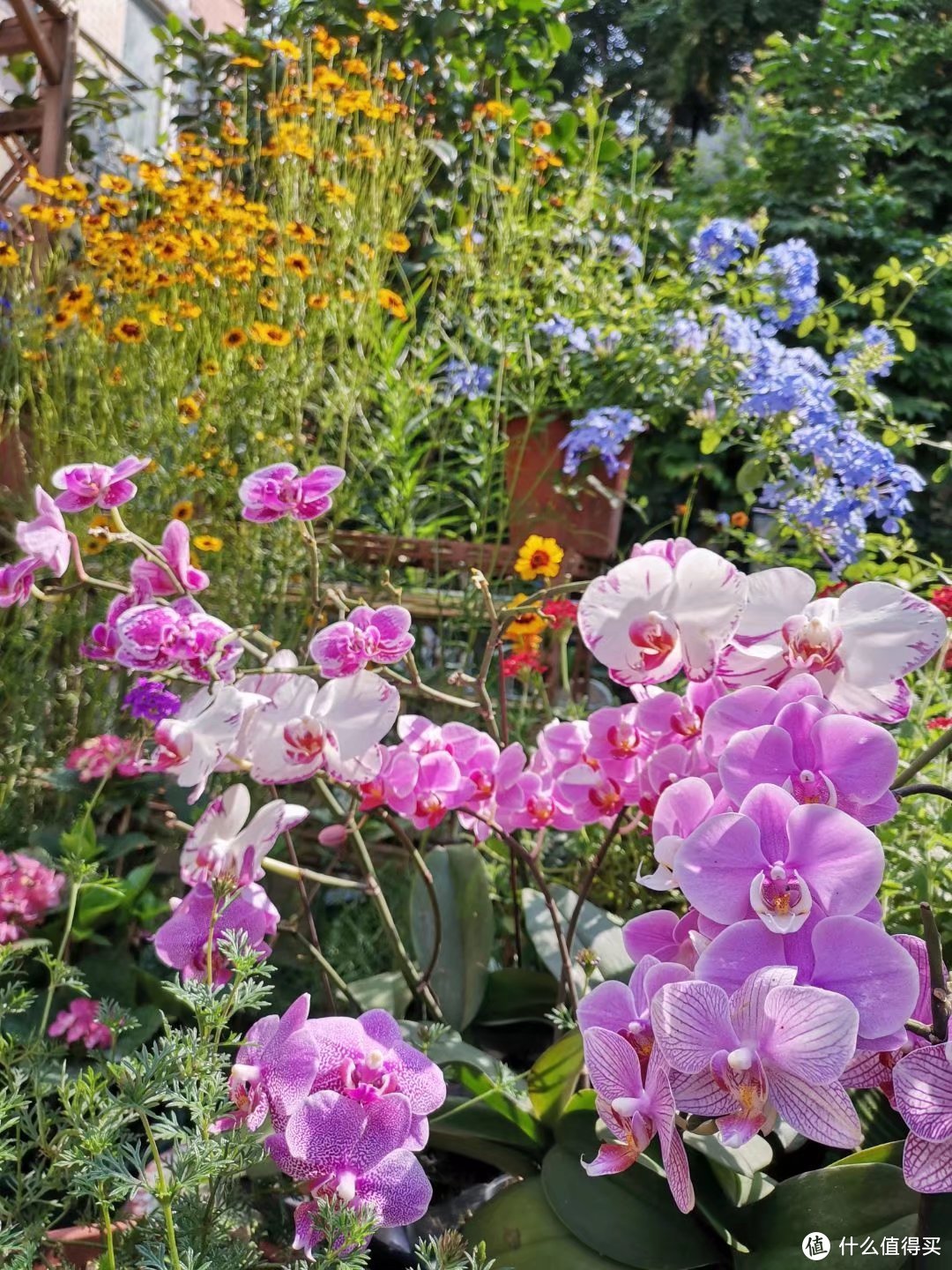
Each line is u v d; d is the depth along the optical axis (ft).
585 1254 3.09
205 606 6.97
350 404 7.52
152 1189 2.32
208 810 3.32
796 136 17.16
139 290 7.60
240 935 2.85
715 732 2.66
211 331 7.82
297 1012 2.64
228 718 3.17
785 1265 2.76
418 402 8.38
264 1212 3.63
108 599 6.70
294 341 7.49
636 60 35.53
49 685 6.86
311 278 7.78
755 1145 3.31
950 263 8.45
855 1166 2.91
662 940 2.82
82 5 15.28
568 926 4.38
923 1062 2.09
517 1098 3.60
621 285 10.14
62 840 5.49
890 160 19.53
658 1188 3.24
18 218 11.16
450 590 8.33
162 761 3.15
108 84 14.26
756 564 7.95
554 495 8.39
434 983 4.61
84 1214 3.57
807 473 7.29
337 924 5.77
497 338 8.57
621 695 7.87
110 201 8.03
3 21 11.45
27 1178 3.16
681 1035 2.11
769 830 2.31
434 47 11.65
